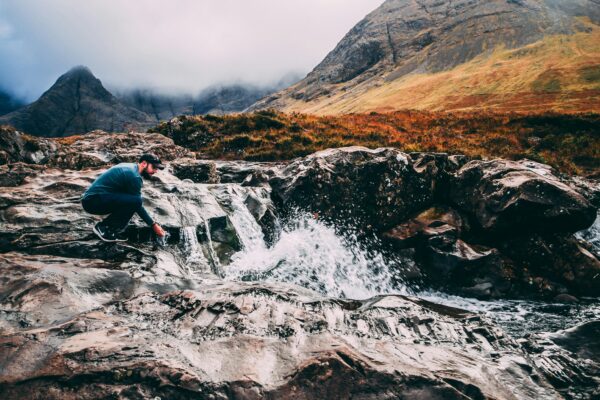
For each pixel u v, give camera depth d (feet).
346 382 12.58
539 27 442.91
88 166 48.57
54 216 24.02
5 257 19.51
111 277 18.94
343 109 399.44
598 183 69.67
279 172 43.93
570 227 35.17
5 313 14.71
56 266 18.98
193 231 27.63
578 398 14.74
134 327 14.52
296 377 12.48
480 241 37.70
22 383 11.30
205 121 96.02
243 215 35.17
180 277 20.90
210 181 48.44
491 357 15.83
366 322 16.93
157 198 29.48
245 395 11.77
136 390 11.53
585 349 20.43
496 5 569.23
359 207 39.34
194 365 12.59
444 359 14.83
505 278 33.24
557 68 279.90
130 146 64.75
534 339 19.85
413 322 17.53
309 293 20.72
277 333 14.74
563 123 105.19
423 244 36.63
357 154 41.91
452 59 444.96
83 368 11.87
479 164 41.19
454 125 116.98
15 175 30.30
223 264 28.99
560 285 33.60
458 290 33.83
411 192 40.86
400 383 12.78
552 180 37.35
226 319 15.37
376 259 37.19
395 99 348.59
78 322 14.16
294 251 34.47
